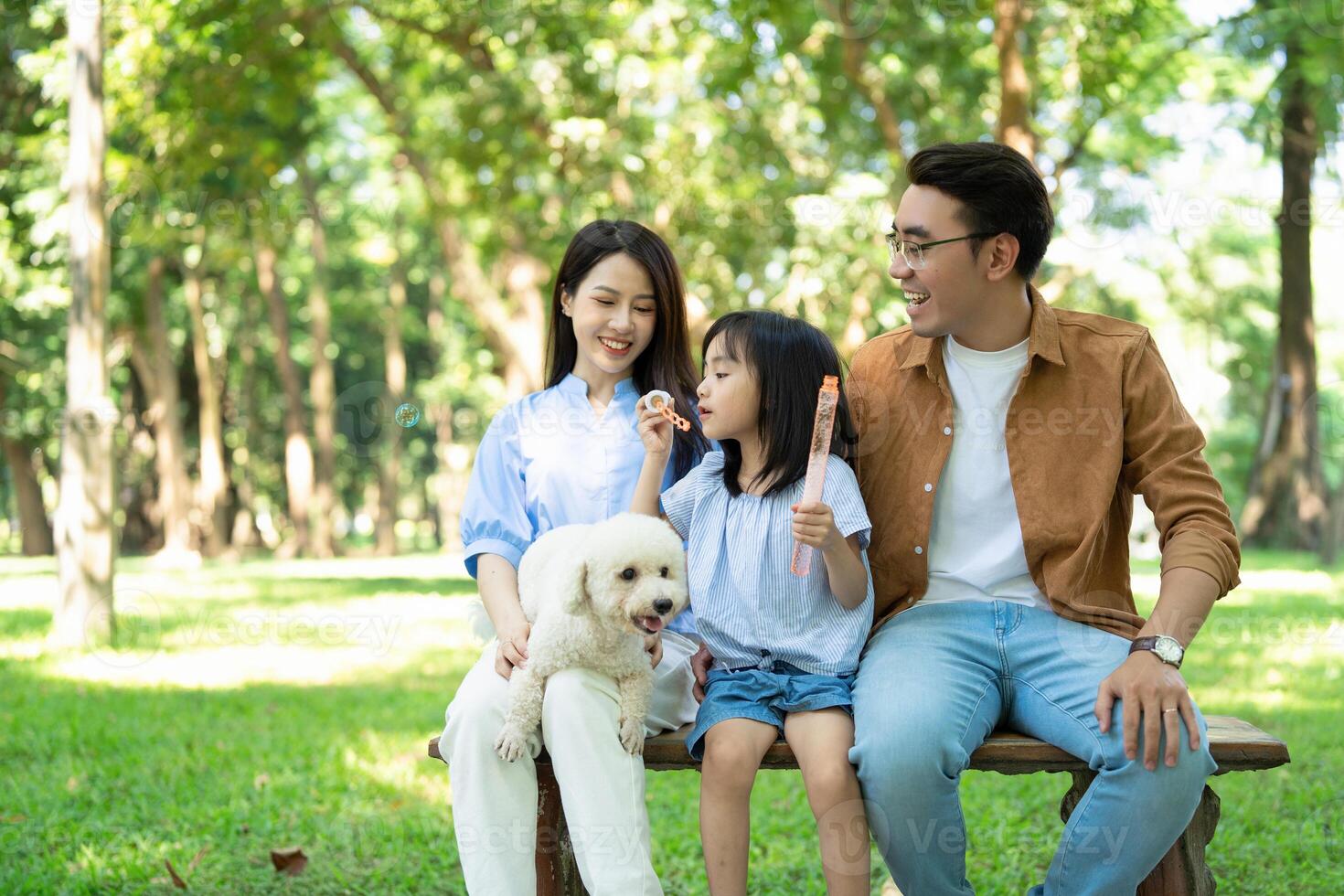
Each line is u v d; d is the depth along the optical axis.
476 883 2.70
